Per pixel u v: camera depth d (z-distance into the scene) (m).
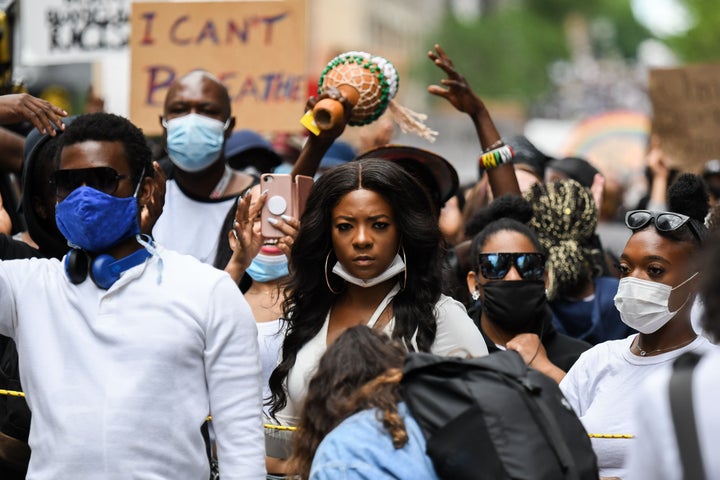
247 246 16.94
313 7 170.00
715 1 130.62
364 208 15.19
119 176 13.59
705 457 9.38
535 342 18.48
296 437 12.39
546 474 11.16
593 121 52.50
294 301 15.85
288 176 17.05
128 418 12.97
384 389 11.89
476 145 61.59
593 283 21.25
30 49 30.27
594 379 16.44
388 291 15.66
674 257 15.93
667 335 16.09
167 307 13.28
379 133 26.83
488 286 18.53
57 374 13.27
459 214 26.28
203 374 13.48
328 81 19.92
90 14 29.92
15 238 19.48
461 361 11.84
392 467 11.42
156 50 25.95
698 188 18.36
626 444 15.65
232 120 21.50
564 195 21.41
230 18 25.73
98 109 29.20
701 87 29.77
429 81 172.88
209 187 21.12
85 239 13.41
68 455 13.00
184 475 13.28
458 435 11.33
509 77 175.12
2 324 13.82
